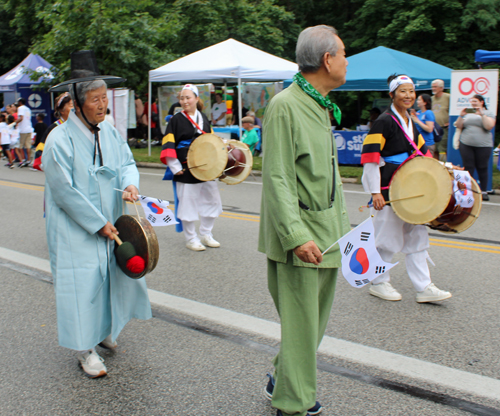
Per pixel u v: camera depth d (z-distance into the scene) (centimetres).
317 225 248
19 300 446
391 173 423
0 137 1445
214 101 1731
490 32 1806
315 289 251
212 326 390
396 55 1295
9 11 2414
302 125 241
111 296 313
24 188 1080
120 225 311
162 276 511
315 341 254
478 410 280
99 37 1669
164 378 315
